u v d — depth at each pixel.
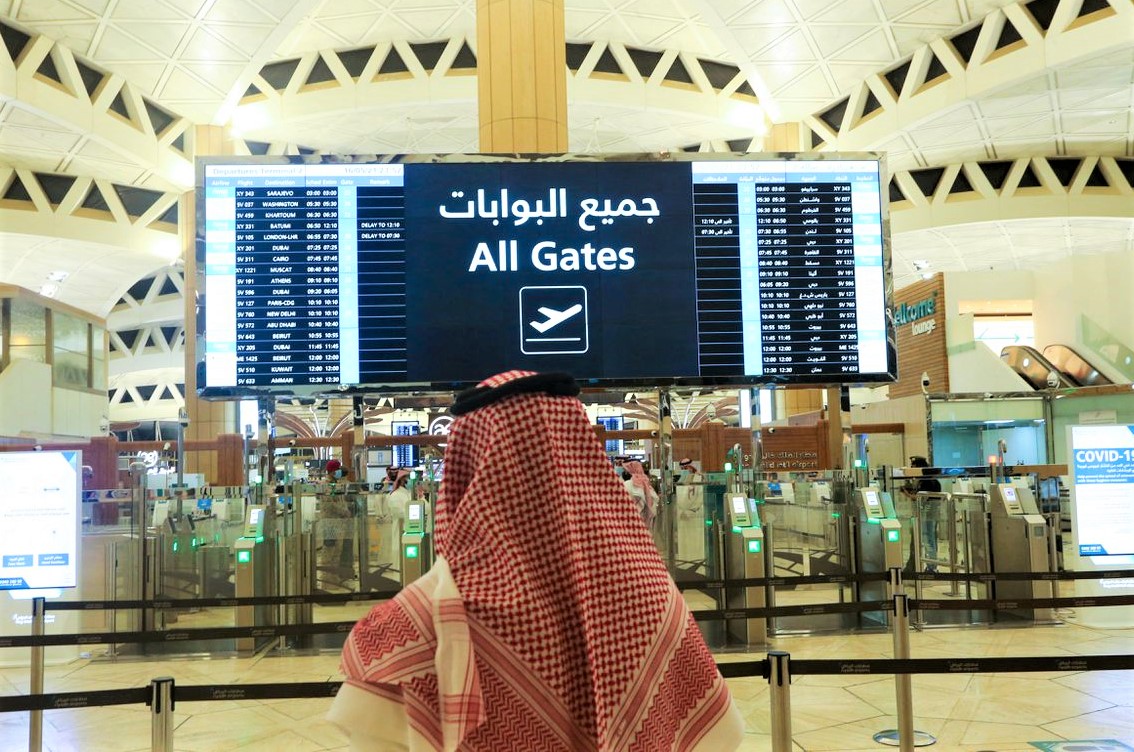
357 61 21.94
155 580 8.26
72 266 27.84
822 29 18.52
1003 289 19.89
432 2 19.48
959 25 18.95
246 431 8.21
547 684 1.17
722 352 7.15
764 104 22.31
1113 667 3.74
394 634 1.20
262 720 5.67
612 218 7.14
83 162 22.48
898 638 4.26
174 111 21.28
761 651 7.50
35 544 7.50
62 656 7.54
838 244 7.30
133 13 16.77
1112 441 8.16
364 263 6.98
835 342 7.24
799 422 18.66
